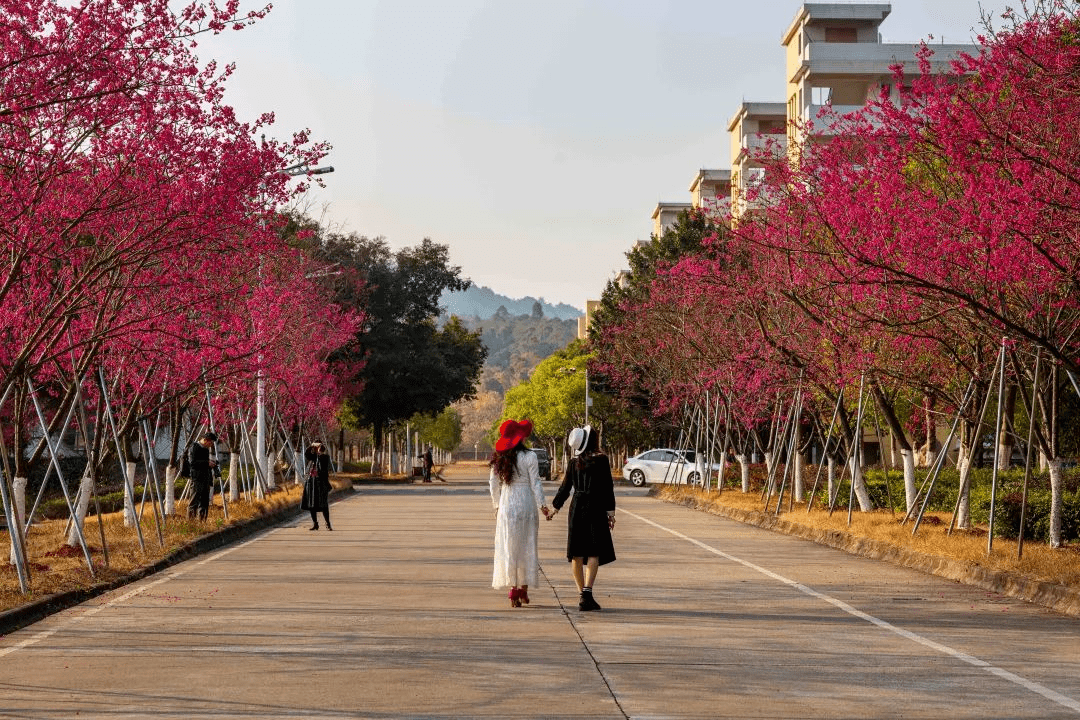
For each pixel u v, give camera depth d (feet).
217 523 85.35
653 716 26.45
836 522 83.05
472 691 29.09
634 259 204.85
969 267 51.80
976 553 58.34
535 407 312.29
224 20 46.93
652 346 148.56
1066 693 29.37
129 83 46.39
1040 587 47.52
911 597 48.93
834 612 44.11
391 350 228.02
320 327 134.51
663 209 356.38
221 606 45.39
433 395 233.14
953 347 69.92
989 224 47.55
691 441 202.08
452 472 433.89
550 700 28.07
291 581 54.29
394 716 26.35
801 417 117.39
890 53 181.27
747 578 55.98
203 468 89.10
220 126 52.11
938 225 52.60
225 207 51.75
